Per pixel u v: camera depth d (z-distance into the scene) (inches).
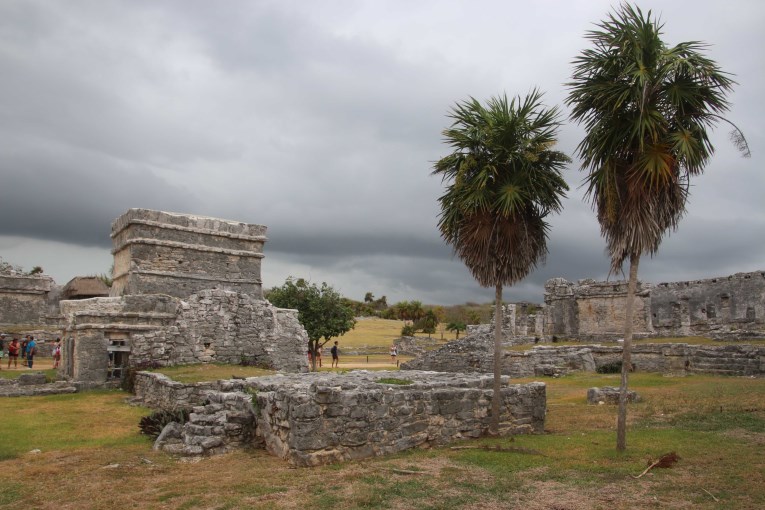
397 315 4333.2
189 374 933.8
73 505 385.4
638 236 471.2
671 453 470.9
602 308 1720.0
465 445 535.2
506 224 565.0
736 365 1075.9
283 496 390.0
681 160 474.3
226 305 1115.9
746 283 1578.5
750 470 434.3
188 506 377.4
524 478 427.5
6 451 557.3
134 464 497.4
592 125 493.7
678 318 1633.9
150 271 1221.7
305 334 1197.7
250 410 561.6
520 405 606.9
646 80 447.2
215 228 1305.4
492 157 567.8
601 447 522.0
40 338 1750.7
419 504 370.0
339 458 477.7
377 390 513.3
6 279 1927.9
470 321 3767.2
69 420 735.7
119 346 1047.0
